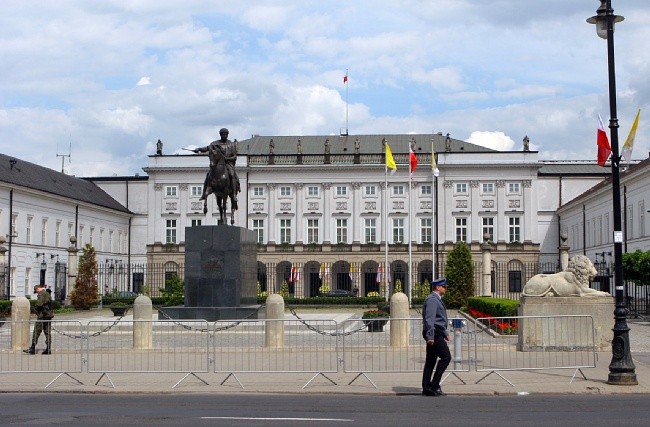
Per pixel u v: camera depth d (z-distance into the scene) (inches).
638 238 3093.0
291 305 3068.4
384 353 1061.8
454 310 2615.7
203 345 1232.8
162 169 4419.3
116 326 1537.9
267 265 4375.0
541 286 1099.3
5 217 3186.5
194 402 743.7
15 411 685.9
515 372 912.9
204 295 1455.5
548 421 616.4
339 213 4404.5
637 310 2290.8
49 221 3614.7
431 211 4365.2
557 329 1078.4
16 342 1227.2
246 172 4439.0
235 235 1462.8
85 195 4141.2
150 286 3786.9
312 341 1321.4
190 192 4436.5
